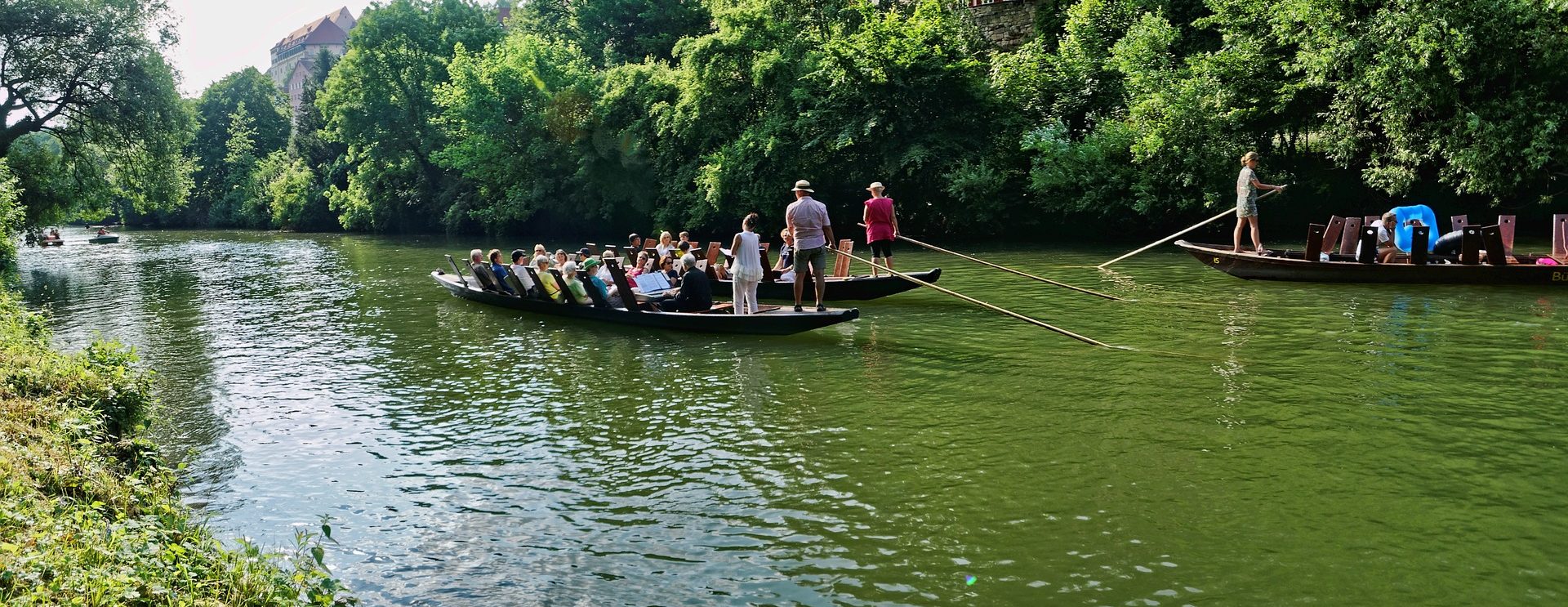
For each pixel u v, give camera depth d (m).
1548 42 18.81
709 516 6.08
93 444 6.40
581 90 38.38
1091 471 6.62
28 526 4.56
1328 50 20.52
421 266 26.66
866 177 30.52
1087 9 27.72
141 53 33.66
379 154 49.78
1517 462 6.52
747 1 32.50
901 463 6.93
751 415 8.34
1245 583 4.93
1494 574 4.95
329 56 78.12
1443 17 18.88
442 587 5.23
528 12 52.81
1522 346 10.00
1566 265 13.47
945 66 27.33
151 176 35.75
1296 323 11.62
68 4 31.81
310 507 6.51
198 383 10.54
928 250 25.50
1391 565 5.09
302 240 46.16
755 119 32.88
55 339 14.11
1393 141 20.86
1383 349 10.02
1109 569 5.15
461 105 40.22
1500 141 19.25
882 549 5.50
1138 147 24.02
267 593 4.55
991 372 9.62
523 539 5.84
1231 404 8.12
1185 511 5.88
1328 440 7.12
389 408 9.11
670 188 34.38
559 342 12.20
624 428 8.10
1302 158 24.95
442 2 50.75
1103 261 20.45
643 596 5.04
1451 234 15.07
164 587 4.25
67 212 35.38
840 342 11.43
